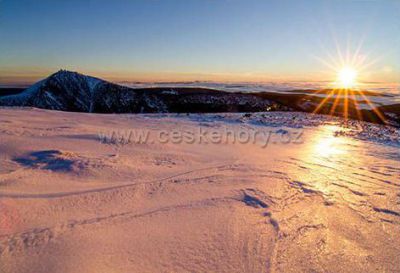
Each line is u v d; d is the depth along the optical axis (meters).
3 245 2.68
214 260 2.63
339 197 4.57
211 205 4.03
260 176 5.77
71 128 11.16
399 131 17.59
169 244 2.87
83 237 2.92
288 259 2.70
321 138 12.54
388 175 6.12
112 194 4.34
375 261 2.70
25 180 4.64
